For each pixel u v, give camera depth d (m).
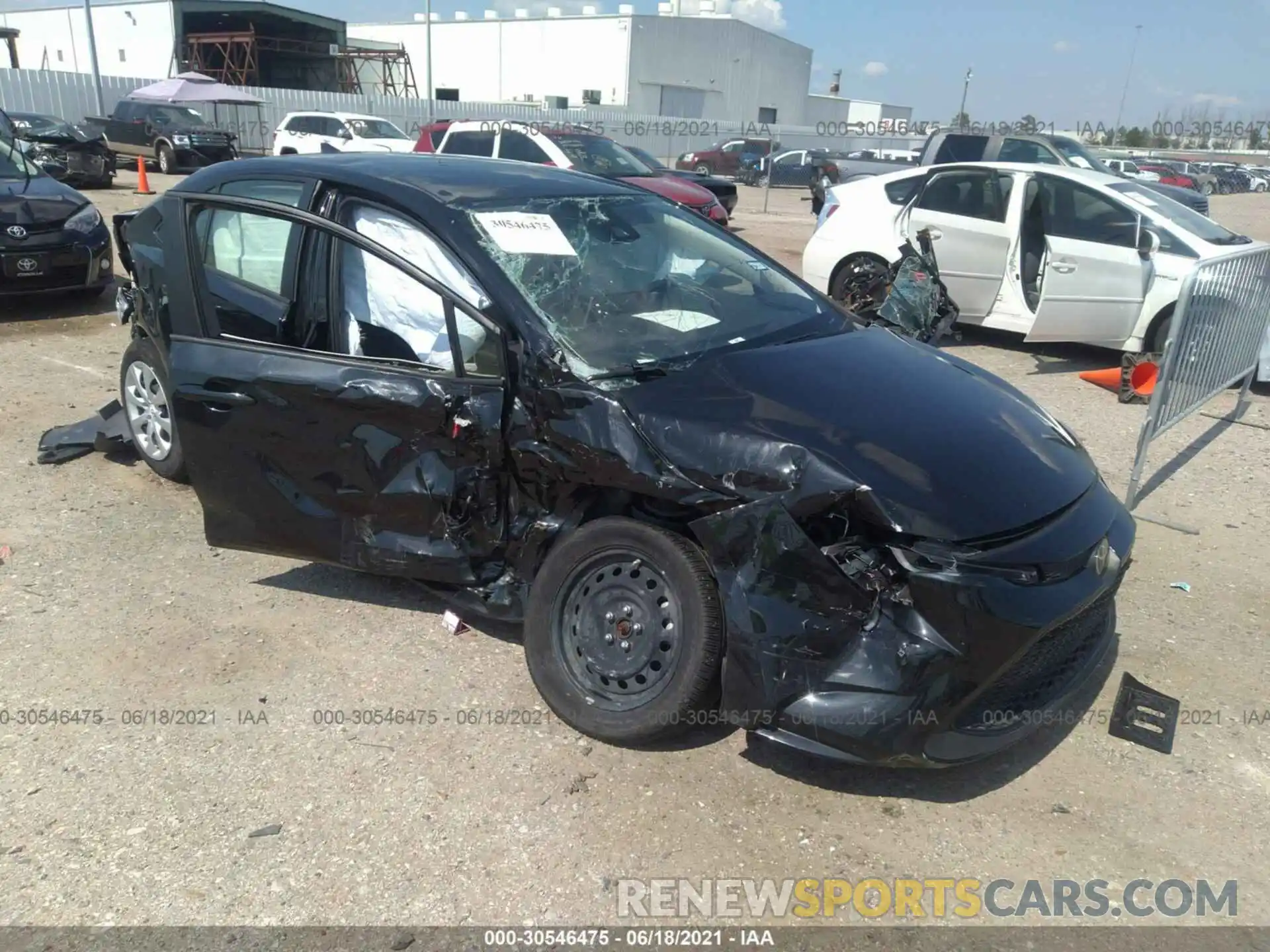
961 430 3.21
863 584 2.76
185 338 3.94
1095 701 3.51
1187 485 5.62
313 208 3.76
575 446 3.11
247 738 3.20
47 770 3.03
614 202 4.20
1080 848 2.82
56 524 4.71
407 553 3.53
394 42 49.25
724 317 3.81
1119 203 7.68
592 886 2.63
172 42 41.28
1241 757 3.23
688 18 47.56
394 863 2.69
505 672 3.59
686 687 2.94
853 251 9.12
